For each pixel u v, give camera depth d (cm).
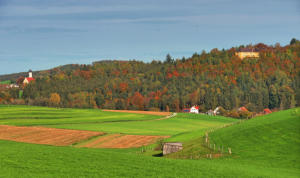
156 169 3862
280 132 5597
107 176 3497
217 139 6334
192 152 5619
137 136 9306
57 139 8612
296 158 4356
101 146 7894
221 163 4478
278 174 3712
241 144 5500
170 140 7825
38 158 4212
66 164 3953
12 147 5172
